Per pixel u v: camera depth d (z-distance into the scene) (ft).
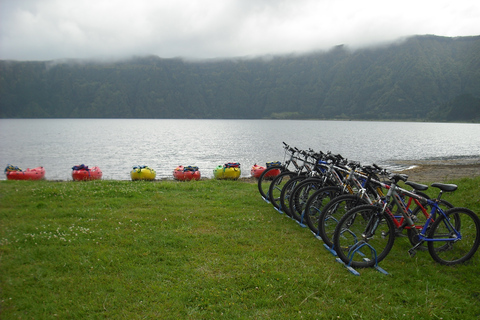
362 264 16.14
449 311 12.80
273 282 14.26
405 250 18.74
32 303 12.71
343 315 12.31
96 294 13.35
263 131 317.63
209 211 25.16
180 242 18.66
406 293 13.93
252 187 35.60
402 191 17.49
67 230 20.16
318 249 18.16
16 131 299.38
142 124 502.79
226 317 12.04
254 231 20.79
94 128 365.20
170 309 12.47
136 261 16.30
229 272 15.19
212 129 354.13
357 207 16.35
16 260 16.07
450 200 27.55
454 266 16.74
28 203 26.58
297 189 22.34
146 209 25.41
